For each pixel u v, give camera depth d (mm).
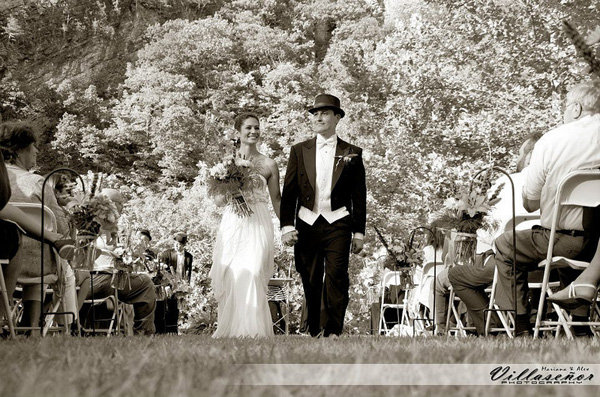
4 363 2893
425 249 10375
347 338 5711
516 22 21438
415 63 23312
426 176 20859
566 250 5859
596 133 5891
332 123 8156
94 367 2705
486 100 22594
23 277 6863
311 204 8016
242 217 8562
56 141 56281
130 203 41938
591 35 5316
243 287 8438
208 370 2629
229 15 64125
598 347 3729
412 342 4457
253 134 8789
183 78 55375
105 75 66438
